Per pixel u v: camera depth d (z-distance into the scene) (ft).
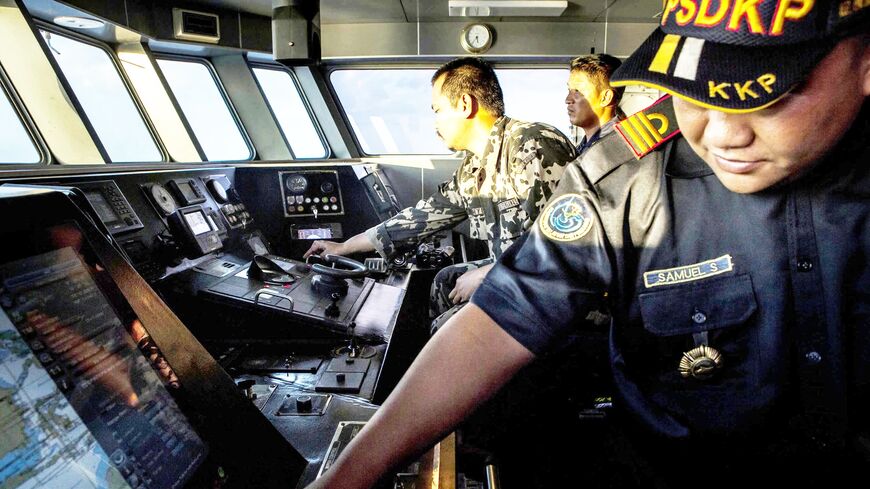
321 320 5.73
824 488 2.77
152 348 2.59
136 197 6.55
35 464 1.88
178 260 6.51
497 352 2.36
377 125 17.49
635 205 2.53
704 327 2.57
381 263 8.89
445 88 7.41
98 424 2.15
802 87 1.60
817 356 2.47
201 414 2.60
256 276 6.73
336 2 15.08
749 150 1.73
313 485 2.15
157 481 2.21
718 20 1.73
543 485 6.00
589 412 6.59
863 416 2.63
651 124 2.58
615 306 2.80
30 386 2.00
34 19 10.03
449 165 15.49
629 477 3.46
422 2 15.12
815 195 2.28
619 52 17.85
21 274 2.18
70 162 9.52
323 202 11.31
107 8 10.64
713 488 3.02
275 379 4.77
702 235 2.50
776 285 2.42
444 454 3.05
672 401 2.86
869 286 2.34
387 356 5.43
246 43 14.52
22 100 8.95
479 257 14.05
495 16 16.79
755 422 2.69
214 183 8.44
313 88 16.81
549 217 2.56
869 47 1.60
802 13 1.58
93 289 2.47
